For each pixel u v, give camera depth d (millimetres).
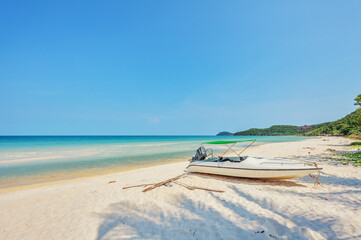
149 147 31844
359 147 21469
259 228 4258
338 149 21250
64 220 5316
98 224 4875
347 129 56188
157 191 7594
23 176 11219
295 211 5277
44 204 6648
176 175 10594
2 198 7383
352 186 7543
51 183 9703
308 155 17016
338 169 10500
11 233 4695
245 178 9383
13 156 19625
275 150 23031
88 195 7480
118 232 4457
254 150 23812
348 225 4281
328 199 6227
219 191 7383
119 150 26312
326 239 3801
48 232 4691
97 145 37094
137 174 11234
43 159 17641
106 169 13258
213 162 9820
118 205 6246
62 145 37656
